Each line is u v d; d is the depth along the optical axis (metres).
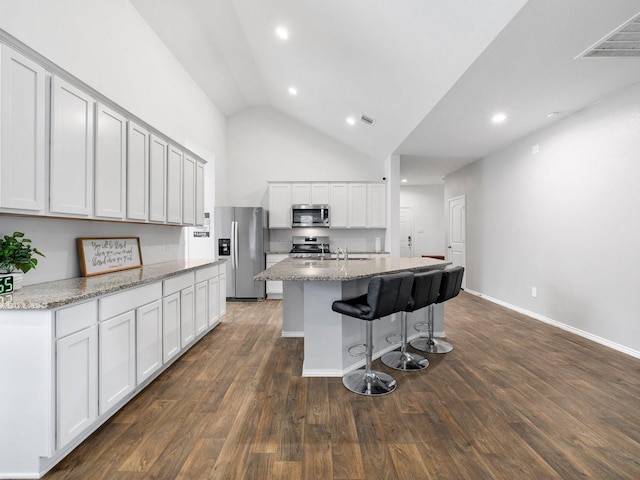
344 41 3.38
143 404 2.25
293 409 2.18
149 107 3.66
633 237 3.10
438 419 2.06
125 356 2.17
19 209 1.73
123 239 3.08
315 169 6.55
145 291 2.41
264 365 2.94
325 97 4.89
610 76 2.88
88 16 2.69
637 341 3.08
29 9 2.12
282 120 6.55
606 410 2.17
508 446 1.80
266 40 4.05
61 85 2.00
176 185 3.60
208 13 3.70
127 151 2.71
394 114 4.34
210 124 5.59
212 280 3.87
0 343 1.56
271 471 1.61
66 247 2.43
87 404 1.82
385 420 2.05
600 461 1.68
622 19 2.09
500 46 2.38
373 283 2.35
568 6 1.96
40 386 1.57
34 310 1.56
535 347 3.36
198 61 4.53
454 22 2.45
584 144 3.62
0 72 1.61
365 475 1.58
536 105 3.50
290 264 3.52
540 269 4.37
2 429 1.57
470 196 6.25
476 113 3.70
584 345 3.42
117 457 1.71
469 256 6.33
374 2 2.70
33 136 1.81
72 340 1.70
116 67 3.06
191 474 1.59
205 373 2.77
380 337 3.21
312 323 2.70
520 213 4.77
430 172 7.08
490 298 5.60
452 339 3.62
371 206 6.21
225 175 6.43
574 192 3.79
